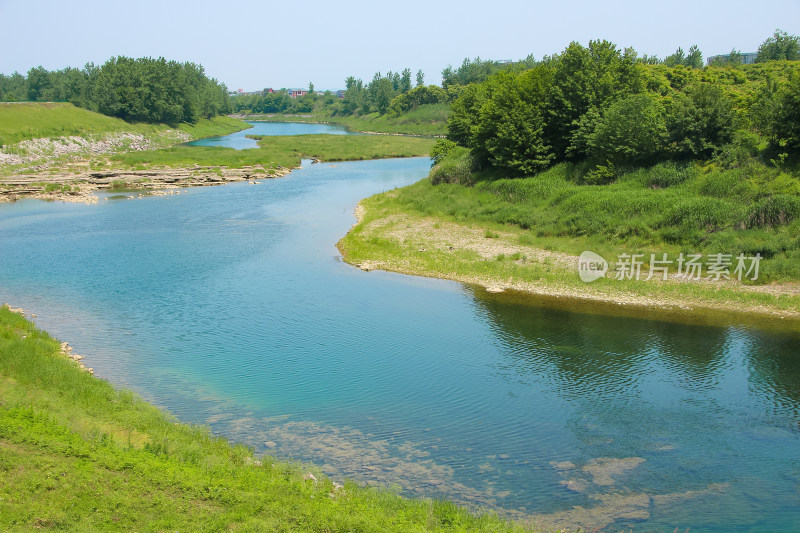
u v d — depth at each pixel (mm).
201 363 20984
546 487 13906
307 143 107375
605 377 19969
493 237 37750
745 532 12203
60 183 61562
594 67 47969
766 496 13492
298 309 26734
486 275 31047
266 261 34750
